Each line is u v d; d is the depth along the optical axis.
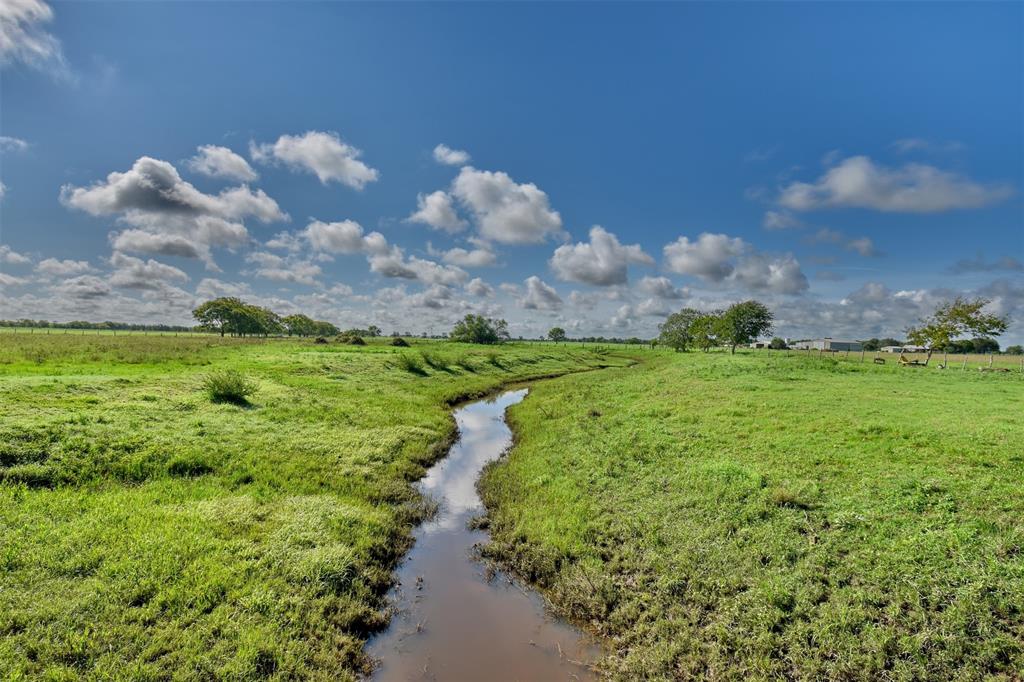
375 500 13.41
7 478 11.02
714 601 7.98
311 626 7.63
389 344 83.56
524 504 13.11
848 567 8.07
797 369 36.44
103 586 7.60
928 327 50.47
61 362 29.80
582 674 7.10
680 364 48.00
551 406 26.66
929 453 12.66
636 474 13.43
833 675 6.25
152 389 21.11
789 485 11.16
